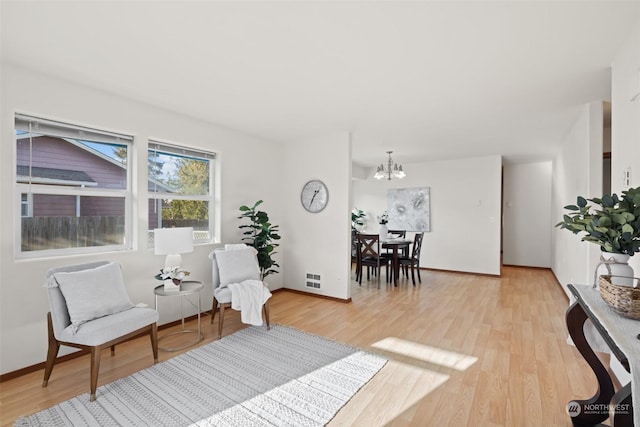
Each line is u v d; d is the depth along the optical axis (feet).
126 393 6.91
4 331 7.50
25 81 7.83
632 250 5.12
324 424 5.93
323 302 14.15
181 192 12.03
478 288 16.75
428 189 22.62
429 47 6.86
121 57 7.33
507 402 6.57
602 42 6.57
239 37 6.50
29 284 7.89
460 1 5.33
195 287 9.73
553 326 11.05
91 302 7.29
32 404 6.51
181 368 8.02
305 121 12.49
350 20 5.90
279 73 8.20
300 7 5.52
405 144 16.75
